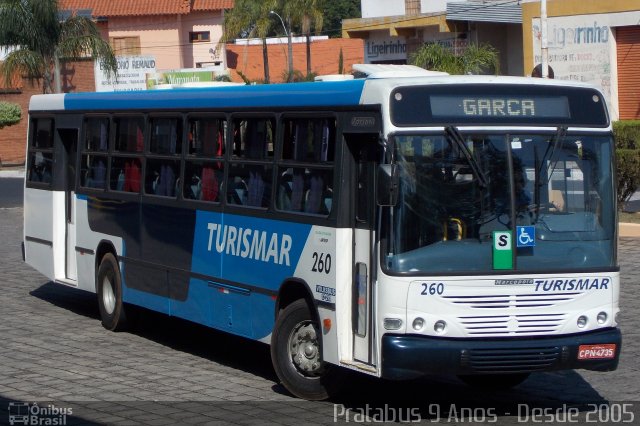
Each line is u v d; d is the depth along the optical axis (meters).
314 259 15.85
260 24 88.44
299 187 16.47
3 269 31.59
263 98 17.55
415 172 14.29
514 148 14.62
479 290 14.23
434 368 14.01
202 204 19.12
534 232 14.53
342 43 100.00
